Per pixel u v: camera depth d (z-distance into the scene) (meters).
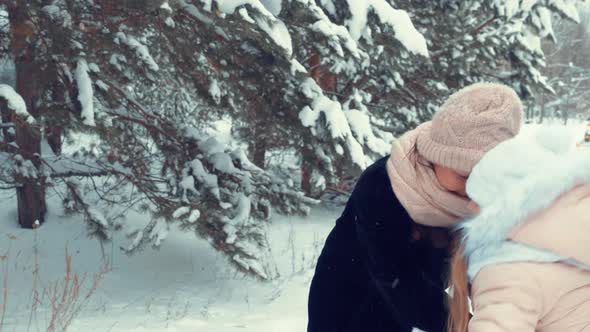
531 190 1.22
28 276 6.27
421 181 1.65
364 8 6.32
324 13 6.34
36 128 5.20
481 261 1.25
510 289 1.19
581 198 1.23
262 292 6.14
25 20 5.31
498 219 1.23
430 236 1.71
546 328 1.21
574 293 1.18
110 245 7.42
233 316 5.21
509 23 9.98
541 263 1.20
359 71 8.80
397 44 6.47
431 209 1.64
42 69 5.39
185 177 6.12
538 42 10.27
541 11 10.18
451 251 1.69
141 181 6.50
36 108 5.54
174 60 6.27
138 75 6.38
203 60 6.34
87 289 5.98
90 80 5.41
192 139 6.40
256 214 6.41
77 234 7.72
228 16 5.10
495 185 1.27
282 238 8.36
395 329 1.77
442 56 9.53
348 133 6.53
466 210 1.62
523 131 1.48
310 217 9.44
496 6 9.85
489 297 1.21
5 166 6.48
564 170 1.22
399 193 1.69
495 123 1.49
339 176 7.39
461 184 1.60
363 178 1.87
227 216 6.05
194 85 6.51
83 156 7.00
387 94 9.38
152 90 7.46
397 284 1.74
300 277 6.56
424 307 1.73
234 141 9.20
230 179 6.27
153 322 4.89
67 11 5.43
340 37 5.91
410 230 1.72
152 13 5.58
